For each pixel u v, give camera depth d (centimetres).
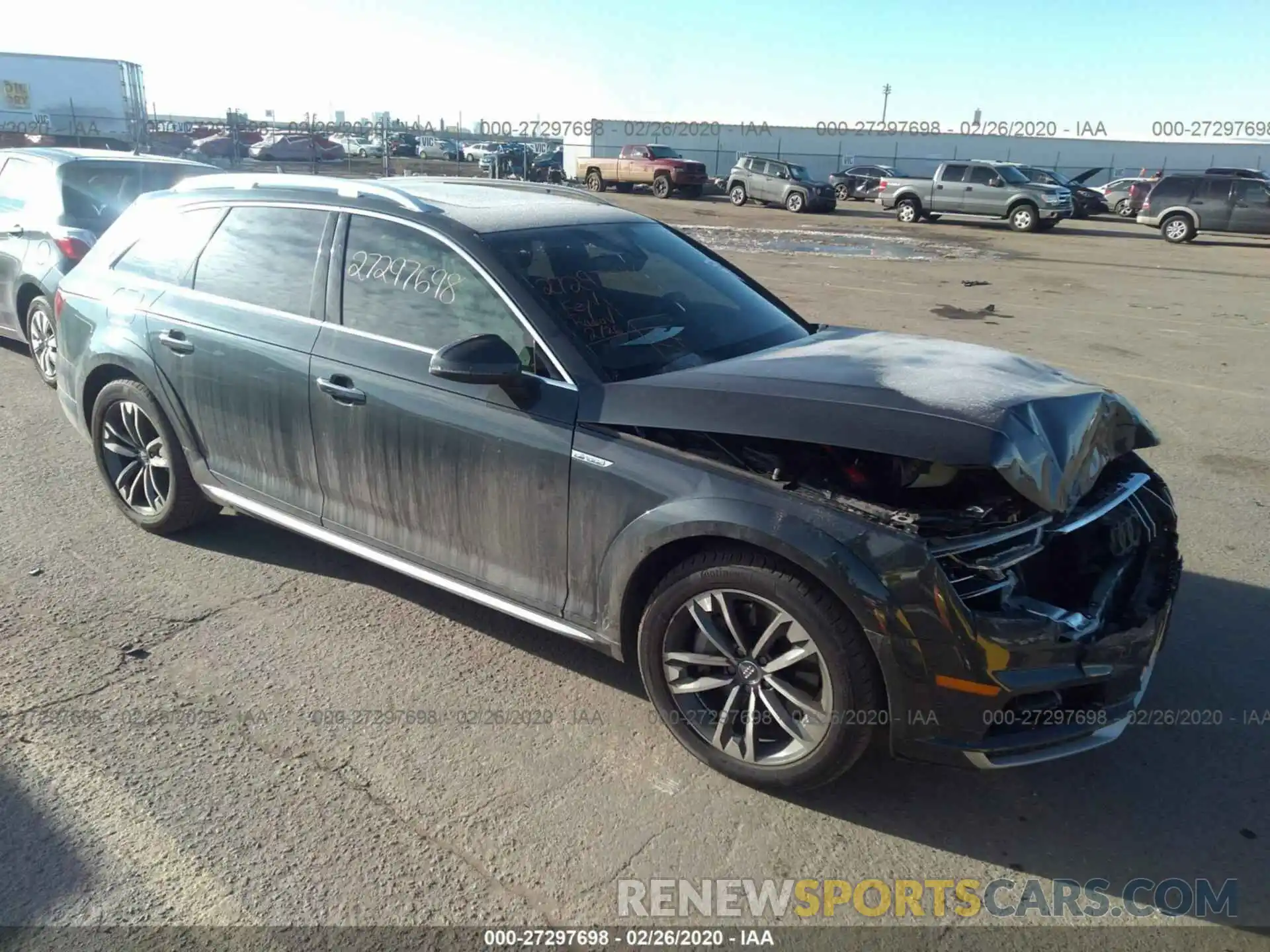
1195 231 2470
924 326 1121
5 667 356
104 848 268
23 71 2939
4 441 609
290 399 387
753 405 290
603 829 282
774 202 3262
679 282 390
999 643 258
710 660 299
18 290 742
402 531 368
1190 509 544
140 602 409
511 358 312
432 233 358
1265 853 281
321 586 429
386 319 364
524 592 338
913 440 265
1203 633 402
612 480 305
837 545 265
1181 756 324
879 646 263
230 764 305
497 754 315
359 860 267
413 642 384
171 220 452
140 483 475
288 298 394
